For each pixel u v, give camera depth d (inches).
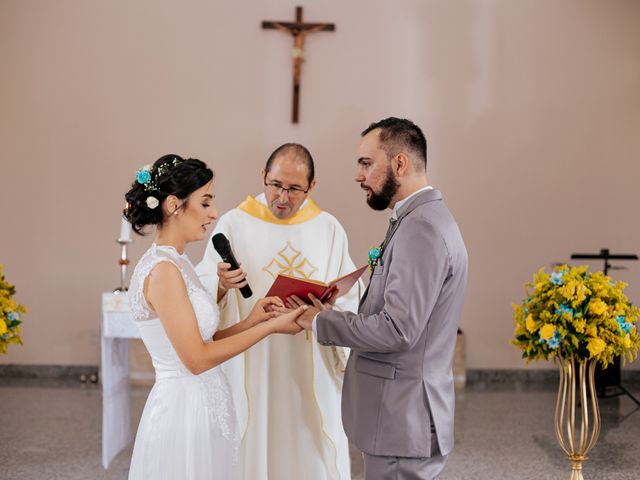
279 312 111.7
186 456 97.4
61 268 262.8
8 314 153.3
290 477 131.7
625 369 264.2
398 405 99.6
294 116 260.7
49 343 263.9
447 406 101.5
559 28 263.0
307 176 126.0
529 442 192.4
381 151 103.3
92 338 263.3
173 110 261.3
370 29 261.4
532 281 265.7
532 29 263.0
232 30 260.4
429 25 262.1
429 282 95.7
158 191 99.3
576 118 264.2
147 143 261.4
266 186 128.0
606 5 262.5
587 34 263.1
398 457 99.9
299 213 135.7
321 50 261.3
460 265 100.4
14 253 262.4
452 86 263.3
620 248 265.7
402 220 100.5
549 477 167.5
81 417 211.6
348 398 106.0
